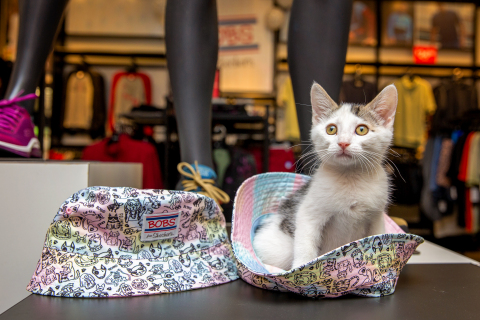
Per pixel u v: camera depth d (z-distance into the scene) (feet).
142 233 2.60
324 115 3.56
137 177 6.11
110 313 2.21
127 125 11.36
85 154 10.51
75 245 2.52
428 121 14.01
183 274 2.71
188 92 3.79
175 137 9.74
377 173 3.28
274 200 3.88
